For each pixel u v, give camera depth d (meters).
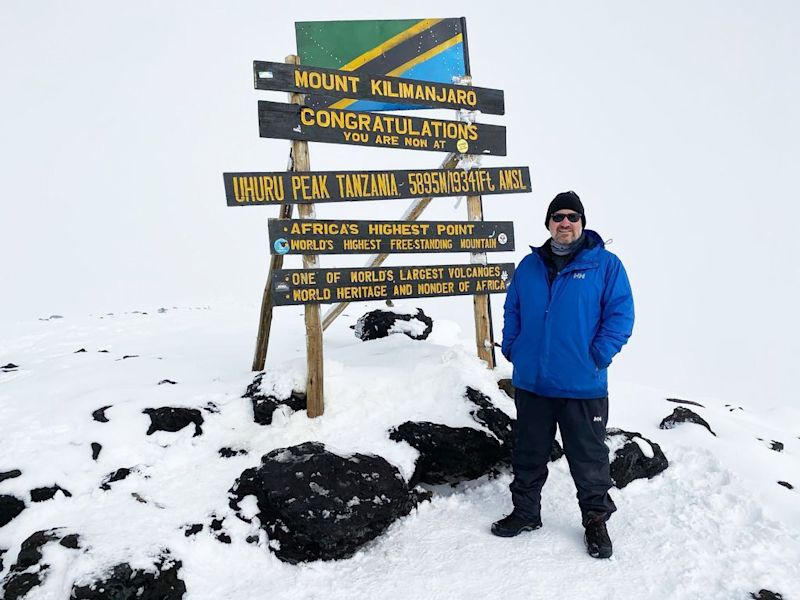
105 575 3.01
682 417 5.11
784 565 3.30
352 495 3.60
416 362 5.35
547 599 3.08
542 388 3.62
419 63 5.22
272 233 4.49
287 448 3.95
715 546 3.49
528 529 3.73
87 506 3.73
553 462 4.46
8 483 3.81
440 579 3.26
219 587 3.25
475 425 4.40
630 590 3.16
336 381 4.87
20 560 3.23
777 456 4.55
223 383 5.18
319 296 4.64
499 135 5.35
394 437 4.34
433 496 4.15
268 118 4.46
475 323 5.41
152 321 9.86
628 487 4.20
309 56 4.91
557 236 3.61
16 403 4.89
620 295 3.51
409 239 4.99
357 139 4.76
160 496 3.83
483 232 5.29
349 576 3.32
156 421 4.44
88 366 5.92
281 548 3.46
